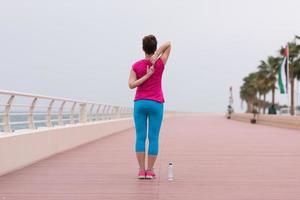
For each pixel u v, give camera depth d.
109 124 25.58
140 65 8.88
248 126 41.25
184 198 7.23
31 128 12.53
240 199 7.16
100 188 8.11
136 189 8.02
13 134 10.50
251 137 23.41
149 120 9.02
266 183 8.68
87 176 9.52
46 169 10.59
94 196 7.39
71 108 17.81
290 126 35.78
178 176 9.57
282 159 12.91
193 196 7.39
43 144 12.77
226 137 23.28
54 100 14.39
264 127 38.88
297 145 18.00
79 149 15.95
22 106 11.78
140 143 9.11
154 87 8.95
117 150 15.54
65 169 10.60
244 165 11.52
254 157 13.45
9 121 10.78
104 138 22.27
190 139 21.56
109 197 7.31
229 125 42.84
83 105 19.97
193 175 9.72
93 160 12.48
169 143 18.94
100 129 22.56
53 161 12.19
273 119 43.22
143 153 9.13
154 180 9.01
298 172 10.23
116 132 28.34
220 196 7.39
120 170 10.48
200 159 12.88
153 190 7.92
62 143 14.95
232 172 10.21
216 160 12.63
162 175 9.70
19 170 10.39
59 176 9.52
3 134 10.28
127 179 9.12
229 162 12.16
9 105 10.69
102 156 13.54
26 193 7.64
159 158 13.13
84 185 8.42
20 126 12.72
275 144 18.53
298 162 12.19
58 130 14.41
